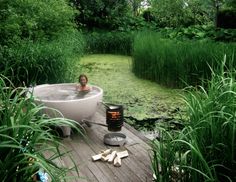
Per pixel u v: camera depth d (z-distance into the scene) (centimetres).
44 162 161
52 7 761
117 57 1056
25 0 675
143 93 618
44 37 708
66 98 394
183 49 665
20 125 163
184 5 1216
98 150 340
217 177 206
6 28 570
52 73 554
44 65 545
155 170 223
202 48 648
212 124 202
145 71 747
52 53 557
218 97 212
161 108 522
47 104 347
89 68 874
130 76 775
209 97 222
